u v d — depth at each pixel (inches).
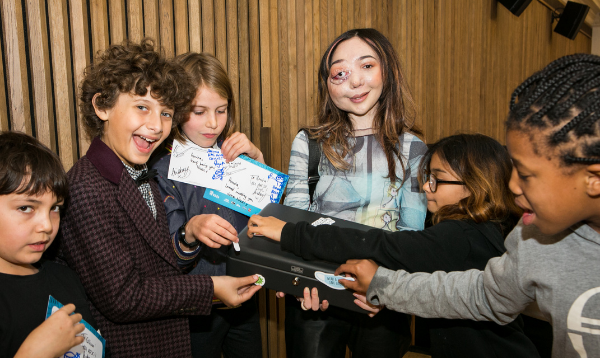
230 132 51.8
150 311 35.3
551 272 27.8
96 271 33.8
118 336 37.0
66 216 34.7
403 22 107.2
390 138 50.5
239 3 70.8
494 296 32.0
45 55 49.7
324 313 47.1
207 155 48.0
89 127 39.8
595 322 26.2
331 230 40.2
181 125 47.1
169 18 60.8
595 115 22.1
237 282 40.9
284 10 77.8
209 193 48.0
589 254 26.6
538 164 24.1
